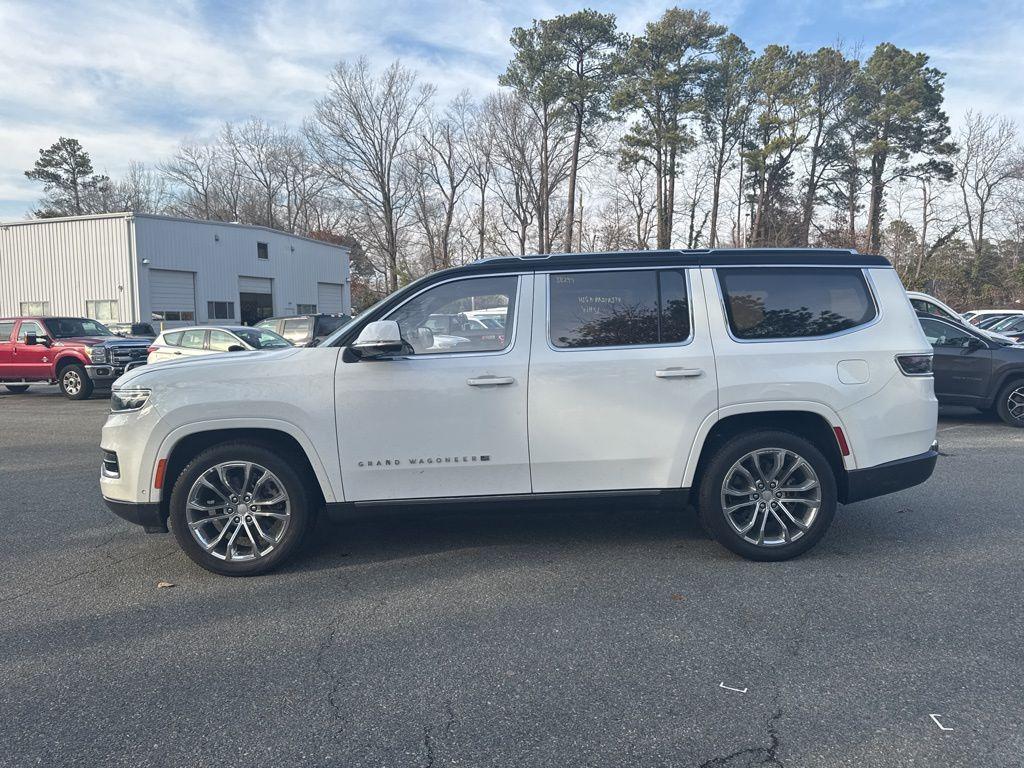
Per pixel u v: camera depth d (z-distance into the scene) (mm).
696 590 4168
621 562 4648
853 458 4535
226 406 4336
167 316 31812
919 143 41062
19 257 31750
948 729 2762
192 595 4250
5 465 8336
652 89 39812
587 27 39906
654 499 4527
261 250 36906
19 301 32000
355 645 3570
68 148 68812
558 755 2652
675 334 4508
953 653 3369
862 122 41938
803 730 2777
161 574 4625
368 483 4422
